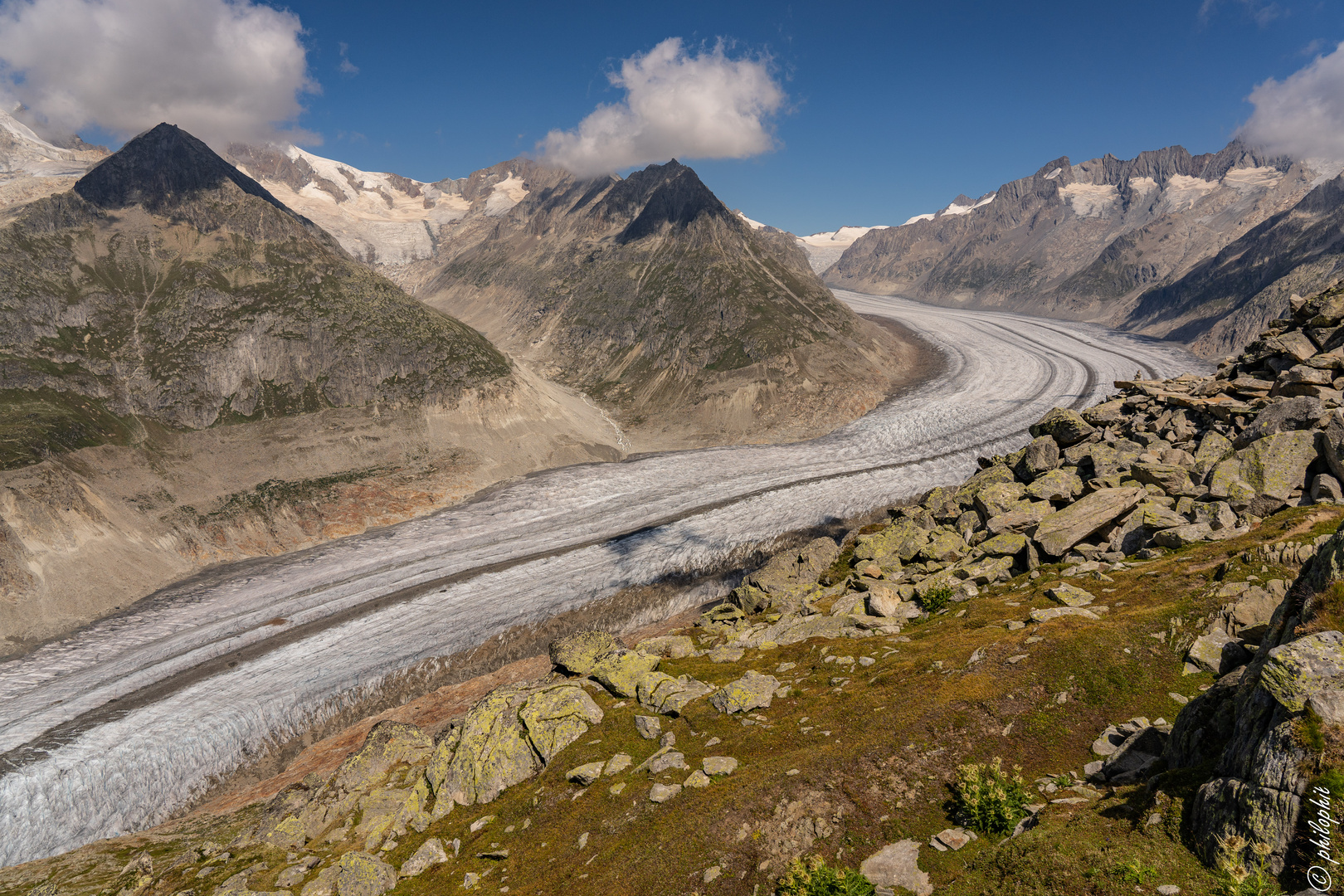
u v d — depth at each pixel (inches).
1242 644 785.6
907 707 876.6
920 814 713.6
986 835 652.7
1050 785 698.2
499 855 875.4
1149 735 692.7
